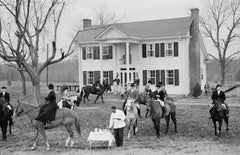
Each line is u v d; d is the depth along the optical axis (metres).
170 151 14.50
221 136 18.06
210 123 21.78
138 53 43.78
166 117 19.05
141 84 43.53
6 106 17.62
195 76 42.44
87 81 46.72
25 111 15.62
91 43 46.19
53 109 15.08
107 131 15.67
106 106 30.55
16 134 19.64
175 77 41.50
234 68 86.88
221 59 59.53
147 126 21.34
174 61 41.53
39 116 14.88
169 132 19.58
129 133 17.95
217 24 59.53
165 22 45.44
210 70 94.75
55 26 30.03
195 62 42.53
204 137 17.92
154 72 42.88
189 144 16.08
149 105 17.69
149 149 14.99
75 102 27.92
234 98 33.62
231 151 14.31
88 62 46.56
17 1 27.11
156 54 42.66
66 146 15.66
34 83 29.67
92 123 22.97
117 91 41.69
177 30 41.91
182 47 41.19
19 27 27.81
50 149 15.32
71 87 56.16
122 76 44.44
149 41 43.03
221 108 17.75
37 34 30.53
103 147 15.61
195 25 43.25
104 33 42.91
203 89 46.50
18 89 60.12
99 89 33.06
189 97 38.25
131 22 48.59
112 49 45.03
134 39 42.34
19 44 28.08
